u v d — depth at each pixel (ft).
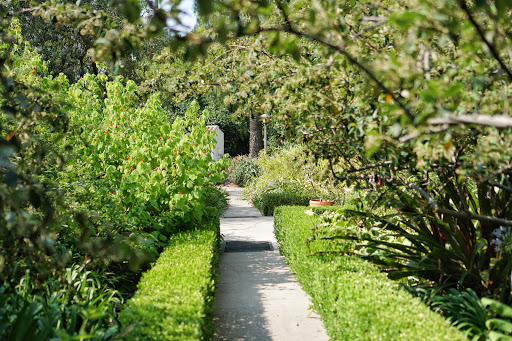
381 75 6.89
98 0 44.11
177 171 20.33
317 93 10.34
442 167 10.27
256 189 51.19
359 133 9.64
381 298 10.74
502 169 8.11
